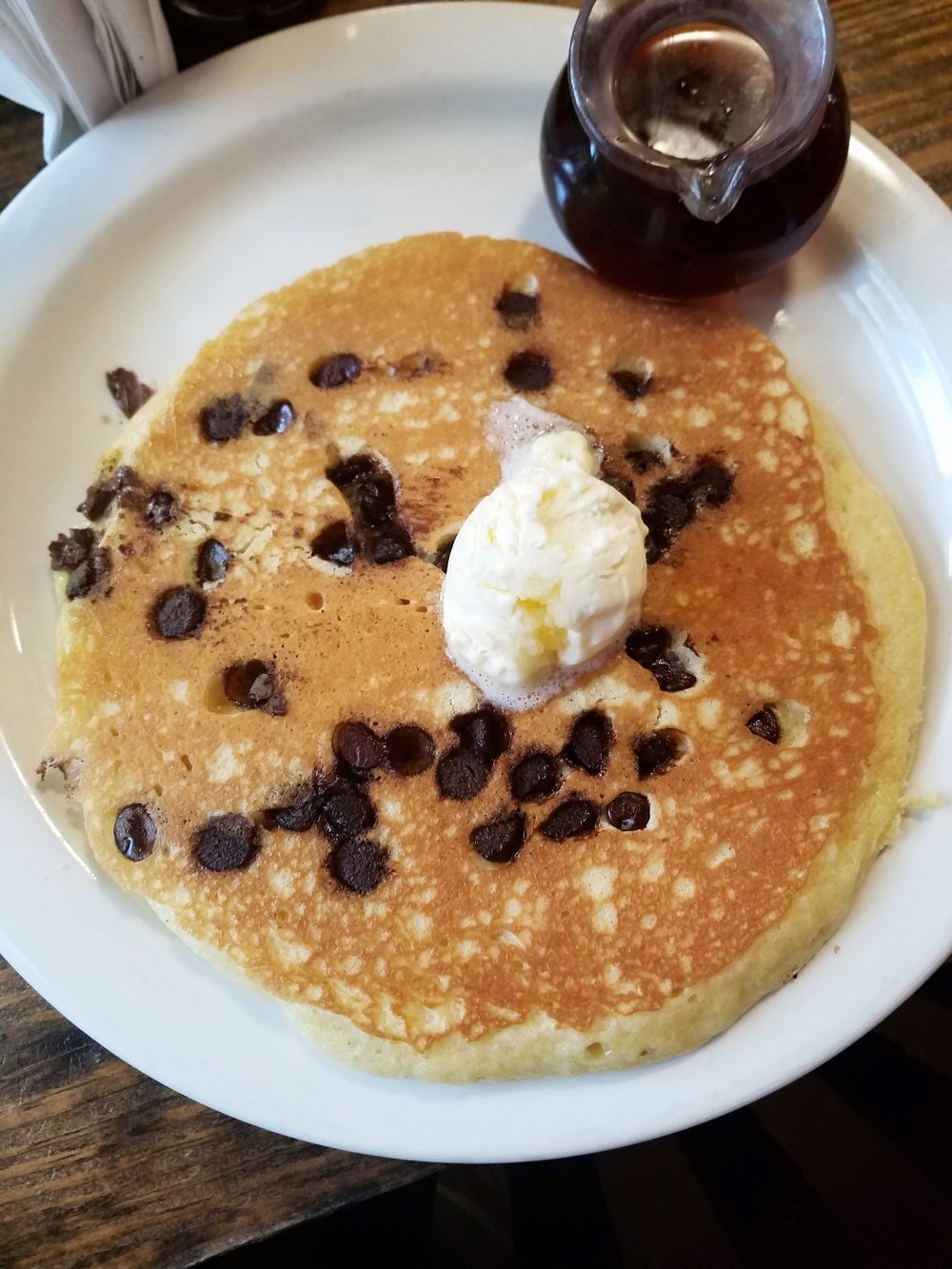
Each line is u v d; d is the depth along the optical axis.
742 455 0.26
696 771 0.24
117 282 0.29
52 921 0.24
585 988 0.23
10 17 0.25
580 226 0.26
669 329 0.27
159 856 0.24
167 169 0.29
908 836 0.24
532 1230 0.28
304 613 0.25
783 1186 0.29
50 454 0.28
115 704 0.24
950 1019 0.29
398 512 0.26
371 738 0.24
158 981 0.23
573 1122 0.22
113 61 0.27
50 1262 0.23
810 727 0.24
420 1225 0.28
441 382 0.26
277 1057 0.23
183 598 0.25
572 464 0.23
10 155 0.30
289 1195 0.24
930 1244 0.28
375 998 0.23
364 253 0.27
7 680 0.26
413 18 0.29
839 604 0.25
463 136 0.30
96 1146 0.24
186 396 0.26
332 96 0.29
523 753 0.24
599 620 0.23
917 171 0.30
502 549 0.23
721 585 0.25
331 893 0.23
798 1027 0.23
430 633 0.25
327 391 0.26
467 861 0.23
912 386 0.27
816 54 0.24
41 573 0.27
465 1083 0.23
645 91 0.25
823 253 0.28
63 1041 0.25
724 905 0.23
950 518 0.26
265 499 0.26
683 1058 0.23
